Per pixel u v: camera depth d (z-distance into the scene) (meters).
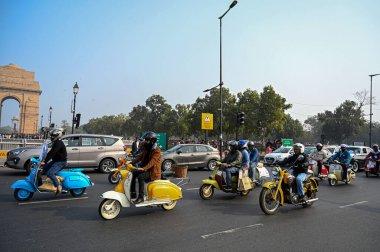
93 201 8.03
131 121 88.50
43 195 8.84
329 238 5.31
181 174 11.23
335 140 76.75
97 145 14.03
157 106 78.31
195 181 12.52
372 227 6.05
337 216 6.96
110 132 124.06
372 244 5.03
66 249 4.55
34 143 19.92
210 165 17.06
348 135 74.56
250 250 4.64
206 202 8.39
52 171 7.82
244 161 9.29
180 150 16.42
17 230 5.45
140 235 5.27
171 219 6.41
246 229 5.78
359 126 74.38
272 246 4.85
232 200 8.78
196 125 56.94
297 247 4.82
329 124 75.00
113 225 5.87
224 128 50.88
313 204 8.37
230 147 9.34
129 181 6.52
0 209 7.02
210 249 4.65
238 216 6.80
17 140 20.33
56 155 7.93
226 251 4.58
